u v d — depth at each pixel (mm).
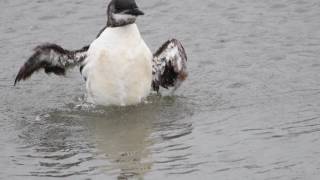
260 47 19500
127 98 16453
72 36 20594
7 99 17297
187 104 16688
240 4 22109
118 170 13461
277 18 21141
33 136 15258
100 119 16109
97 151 14383
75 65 16750
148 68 16375
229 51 19391
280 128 15023
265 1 22156
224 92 17266
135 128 15523
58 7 22281
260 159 13641
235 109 16250
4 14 21938
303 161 13461
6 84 18094
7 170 13633
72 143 14867
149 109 16516
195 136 14875
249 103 16531
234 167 13383
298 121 15328
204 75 18203
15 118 16219
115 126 15695
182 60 16625
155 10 21922
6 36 20625
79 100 17172
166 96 17156
